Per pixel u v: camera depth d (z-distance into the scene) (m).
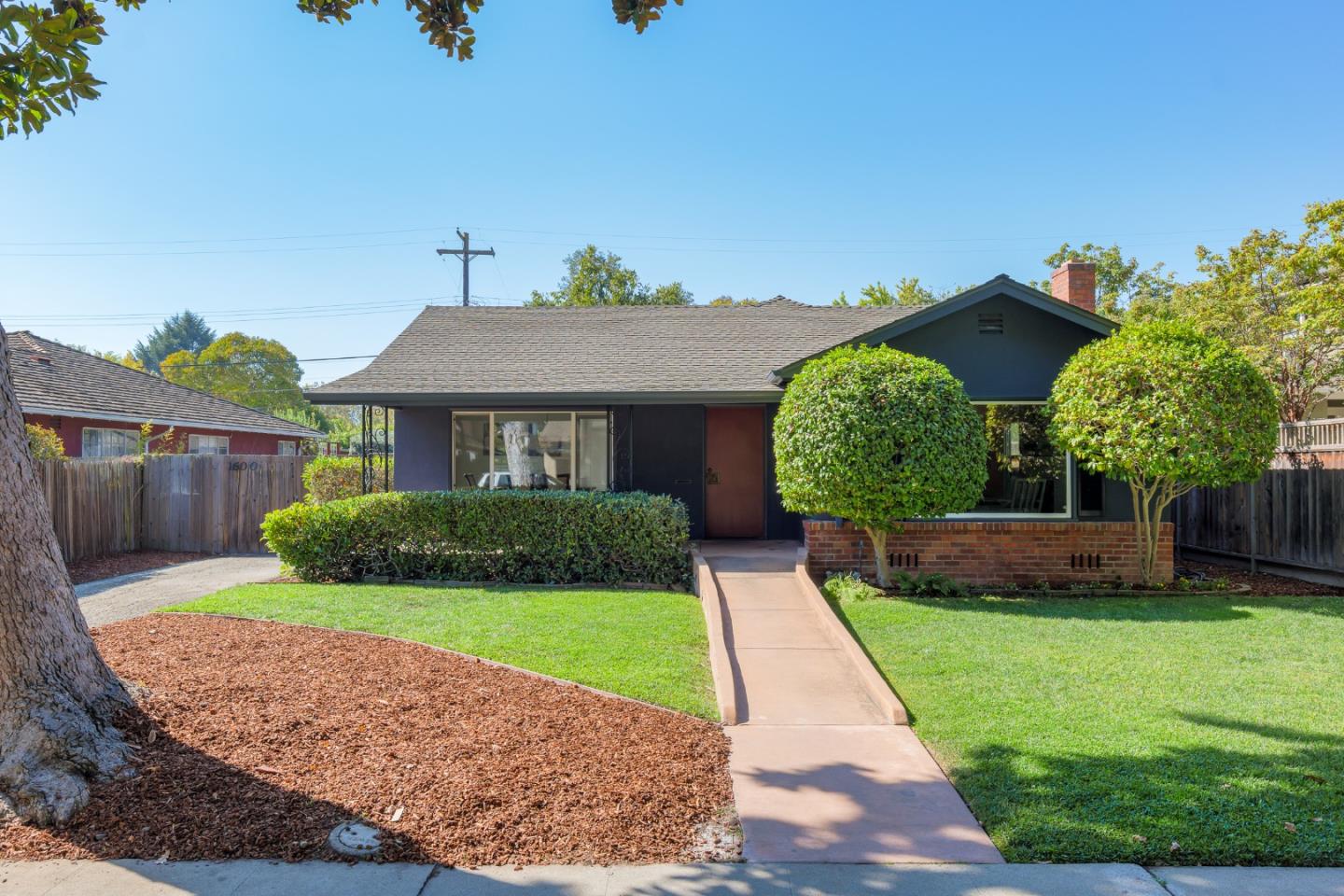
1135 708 5.36
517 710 5.19
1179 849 3.47
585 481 13.09
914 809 3.99
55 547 4.46
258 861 3.36
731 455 13.23
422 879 3.24
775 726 5.27
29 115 4.79
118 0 5.73
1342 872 3.30
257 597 8.93
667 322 15.34
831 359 9.52
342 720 4.88
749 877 3.30
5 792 3.77
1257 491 11.34
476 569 10.41
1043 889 3.20
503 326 15.14
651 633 7.30
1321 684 5.90
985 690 5.82
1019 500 10.52
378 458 15.51
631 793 4.05
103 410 17.28
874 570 10.24
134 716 4.55
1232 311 17.88
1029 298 10.17
